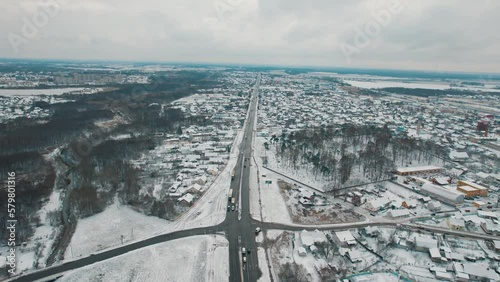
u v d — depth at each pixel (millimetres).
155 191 163250
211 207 147875
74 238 122812
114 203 151250
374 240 122875
